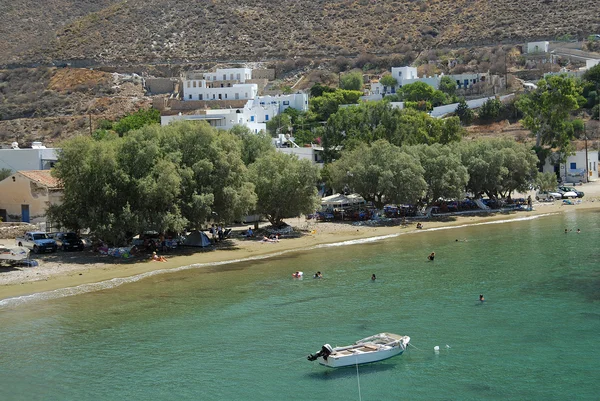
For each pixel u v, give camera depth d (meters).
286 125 176.38
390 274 75.56
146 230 86.25
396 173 115.19
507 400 42.91
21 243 88.75
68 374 48.28
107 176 85.81
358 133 141.75
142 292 69.06
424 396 43.75
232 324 58.31
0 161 121.38
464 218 121.00
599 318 57.75
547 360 48.84
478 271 76.00
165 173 84.94
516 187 134.25
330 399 43.69
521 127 184.62
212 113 164.25
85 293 68.69
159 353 51.88
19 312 62.22
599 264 77.81
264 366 49.12
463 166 124.00
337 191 129.62
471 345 52.09
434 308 61.75
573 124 184.50
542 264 78.75
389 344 50.97
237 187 94.06
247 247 94.06
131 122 175.88
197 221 89.81
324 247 94.75
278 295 67.38
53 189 98.94
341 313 60.75
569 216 120.69
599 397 42.97
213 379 47.06
